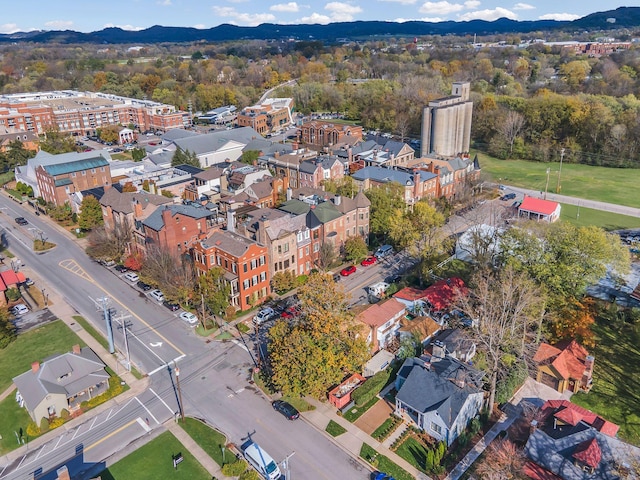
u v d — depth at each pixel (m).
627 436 57.69
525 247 75.94
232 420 61.59
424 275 91.00
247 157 149.88
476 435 58.66
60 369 64.75
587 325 72.50
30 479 53.75
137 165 152.88
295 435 59.16
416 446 57.44
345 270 96.38
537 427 56.62
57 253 107.81
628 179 160.50
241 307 84.50
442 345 69.06
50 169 128.75
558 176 162.88
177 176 134.12
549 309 74.25
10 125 197.50
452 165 134.50
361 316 72.38
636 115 178.00
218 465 55.31
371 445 57.53
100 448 57.84
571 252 72.31
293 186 136.88
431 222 93.81
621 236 113.69
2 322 78.00
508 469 51.62
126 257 102.25
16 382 64.31
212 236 88.81
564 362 66.44
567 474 51.62
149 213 99.62
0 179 160.12
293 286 90.44
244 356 73.38
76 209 122.94
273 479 52.34
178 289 81.56
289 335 62.62
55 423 60.91
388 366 69.81
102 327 81.00
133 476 53.91
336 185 120.19
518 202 133.12
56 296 90.62
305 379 60.28
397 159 149.50
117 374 69.94
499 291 70.19
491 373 62.09
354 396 63.34
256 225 91.38
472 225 113.62
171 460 55.91
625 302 83.69
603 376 67.94
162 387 67.44
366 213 103.69
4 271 91.81
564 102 189.75
